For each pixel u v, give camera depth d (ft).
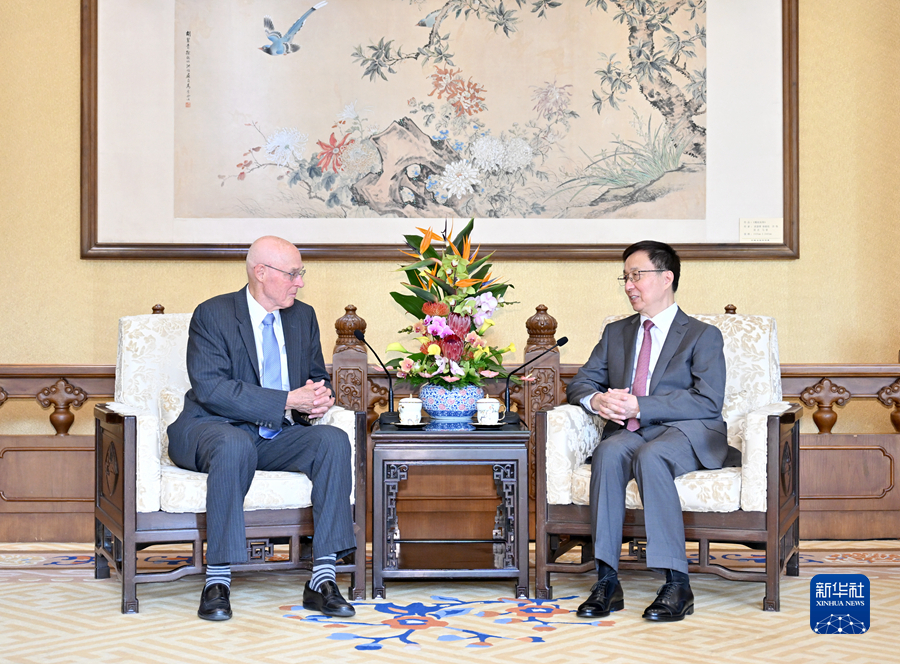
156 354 9.58
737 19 12.61
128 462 7.88
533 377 10.72
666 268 9.09
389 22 12.54
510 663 6.51
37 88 12.48
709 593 8.70
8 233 12.48
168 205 12.39
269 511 8.12
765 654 6.71
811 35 12.79
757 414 8.09
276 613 7.94
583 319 12.69
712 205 12.59
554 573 9.73
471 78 12.58
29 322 12.51
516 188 12.58
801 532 11.09
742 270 12.74
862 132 12.80
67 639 7.07
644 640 7.10
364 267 12.63
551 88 12.59
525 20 12.60
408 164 12.53
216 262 12.55
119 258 12.36
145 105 12.37
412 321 12.60
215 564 7.80
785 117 12.55
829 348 12.79
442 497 10.70
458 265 9.07
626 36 12.62
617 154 12.59
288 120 12.48
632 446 8.30
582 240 12.57
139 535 7.91
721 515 8.04
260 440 8.64
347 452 8.13
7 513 10.85
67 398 10.96
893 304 12.79
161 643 6.98
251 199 12.45
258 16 12.44
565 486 8.43
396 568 8.53
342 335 11.01
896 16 12.78
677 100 12.60
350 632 7.32
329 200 12.50
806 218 12.79
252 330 8.87
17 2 12.47
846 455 11.07
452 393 8.99
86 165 12.28
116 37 12.34
